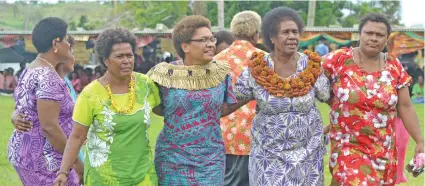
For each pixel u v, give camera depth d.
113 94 5.03
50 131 5.26
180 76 5.22
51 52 5.46
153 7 34.31
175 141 5.26
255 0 33.59
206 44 5.23
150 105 5.14
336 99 5.54
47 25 5.43
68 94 5.54
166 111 5.28
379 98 5.36
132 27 34.06
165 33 25.09
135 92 5.07
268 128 5.34
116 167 5.01
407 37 24.41
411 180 9.10
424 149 5.54
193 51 5.25
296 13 5.39
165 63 5.37
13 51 26.36
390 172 5.56
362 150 5.45
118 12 34.88
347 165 5.46
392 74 5.45
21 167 5.49
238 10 34.34
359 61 5.46
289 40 5.27
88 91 4.98
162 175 5.32
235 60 6.60
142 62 25.62
